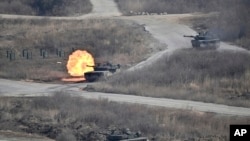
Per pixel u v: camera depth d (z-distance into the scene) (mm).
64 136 179500
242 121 183375
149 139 173625
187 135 176250
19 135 185750
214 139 170750
